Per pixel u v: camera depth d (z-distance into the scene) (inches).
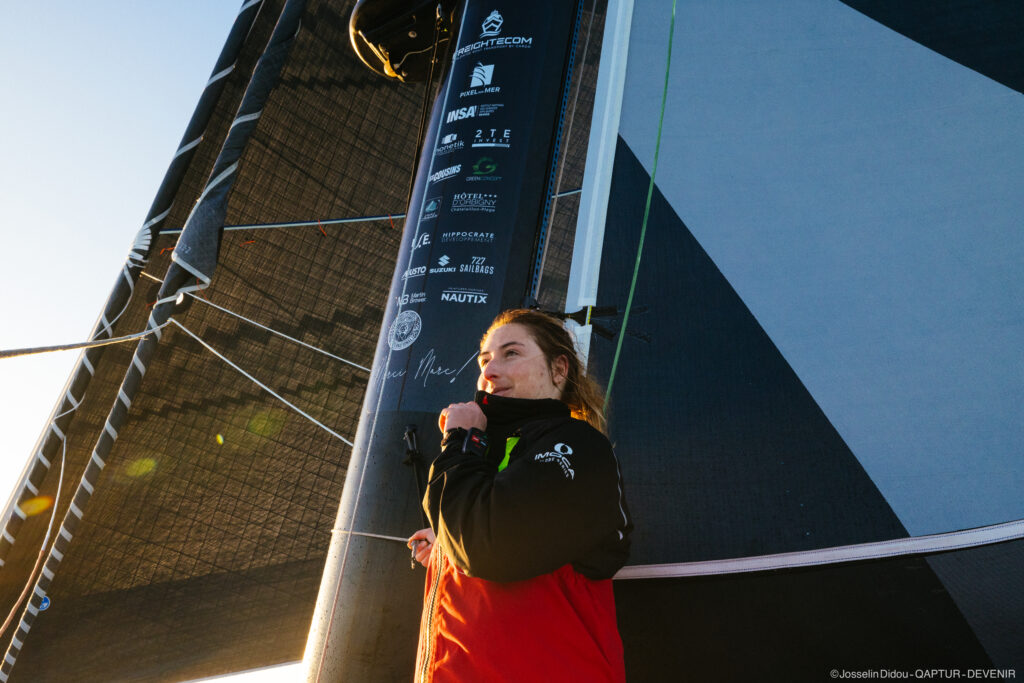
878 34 115.6
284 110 250.8
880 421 91.7
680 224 110.8
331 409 272.4
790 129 112.8
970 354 91.3
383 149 263.6
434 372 104.3
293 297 263.3
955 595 82.4
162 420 251.9
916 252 99.0
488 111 122.0
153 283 250.7
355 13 162.7
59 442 176.9
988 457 86.0
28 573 220.8
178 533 258.7
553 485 52.6
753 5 124.5
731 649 87.7
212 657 272.7
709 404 98.7
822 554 88.0
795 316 100.4
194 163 249.4
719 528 92.4
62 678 249.4
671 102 120.2
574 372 74.2
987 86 105.4
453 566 59.2
